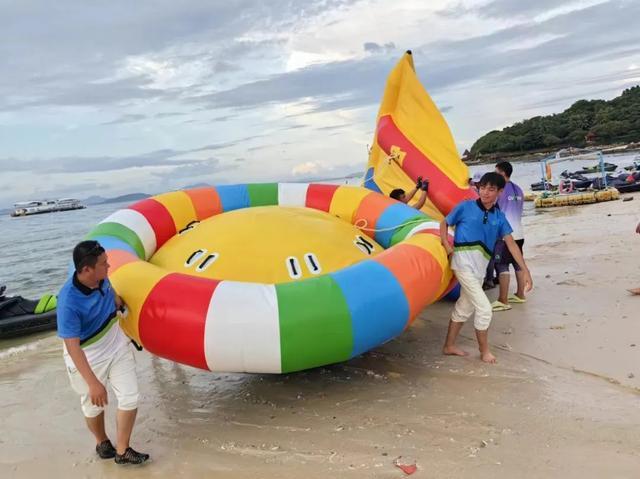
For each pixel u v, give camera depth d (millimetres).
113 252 4348
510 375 4215
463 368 4453
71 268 4320
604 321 5191
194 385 4707
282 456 3385
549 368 4270
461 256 4473
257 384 4562
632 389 3783
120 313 3832
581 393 3783
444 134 6867
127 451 3469
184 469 3355
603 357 4375
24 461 3664
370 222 5609
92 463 3559
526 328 5281
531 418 3500
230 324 3527
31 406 4688
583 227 11609
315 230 4742
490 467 3010
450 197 6477
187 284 3719
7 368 5984
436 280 4262
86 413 3471
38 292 12547
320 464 3246
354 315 3688
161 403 4383
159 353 3783
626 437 3158
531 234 11469
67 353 3334
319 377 4562
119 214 5172
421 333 5480
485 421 3529
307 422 3797
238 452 3490
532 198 20047
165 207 5555
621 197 17484
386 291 3859
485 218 4449
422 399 3957
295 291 3699
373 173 8039
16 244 25766
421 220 5180
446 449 3246
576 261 7887
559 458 3021
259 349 3547
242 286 3721
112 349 3400
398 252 4258
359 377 4480
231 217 4949
